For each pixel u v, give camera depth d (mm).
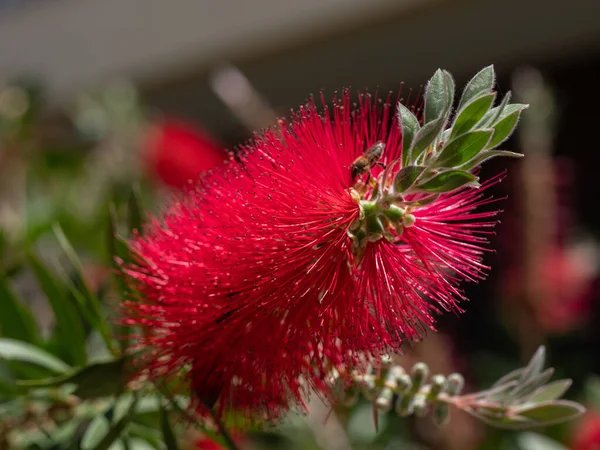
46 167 679
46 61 1107
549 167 578
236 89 591
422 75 955
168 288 340
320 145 327
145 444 405
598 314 711
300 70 983
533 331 589
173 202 368
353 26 866
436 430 515
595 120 920
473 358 707
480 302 830
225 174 342
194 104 1092
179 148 640
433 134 297
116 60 1052
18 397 385
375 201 322
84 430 386
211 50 976
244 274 326
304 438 539
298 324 326
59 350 396
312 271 324
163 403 374
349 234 321
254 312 328
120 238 365
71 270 411
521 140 588
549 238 584
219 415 343
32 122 650
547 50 884
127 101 686
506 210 632
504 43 870
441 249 327
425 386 345
